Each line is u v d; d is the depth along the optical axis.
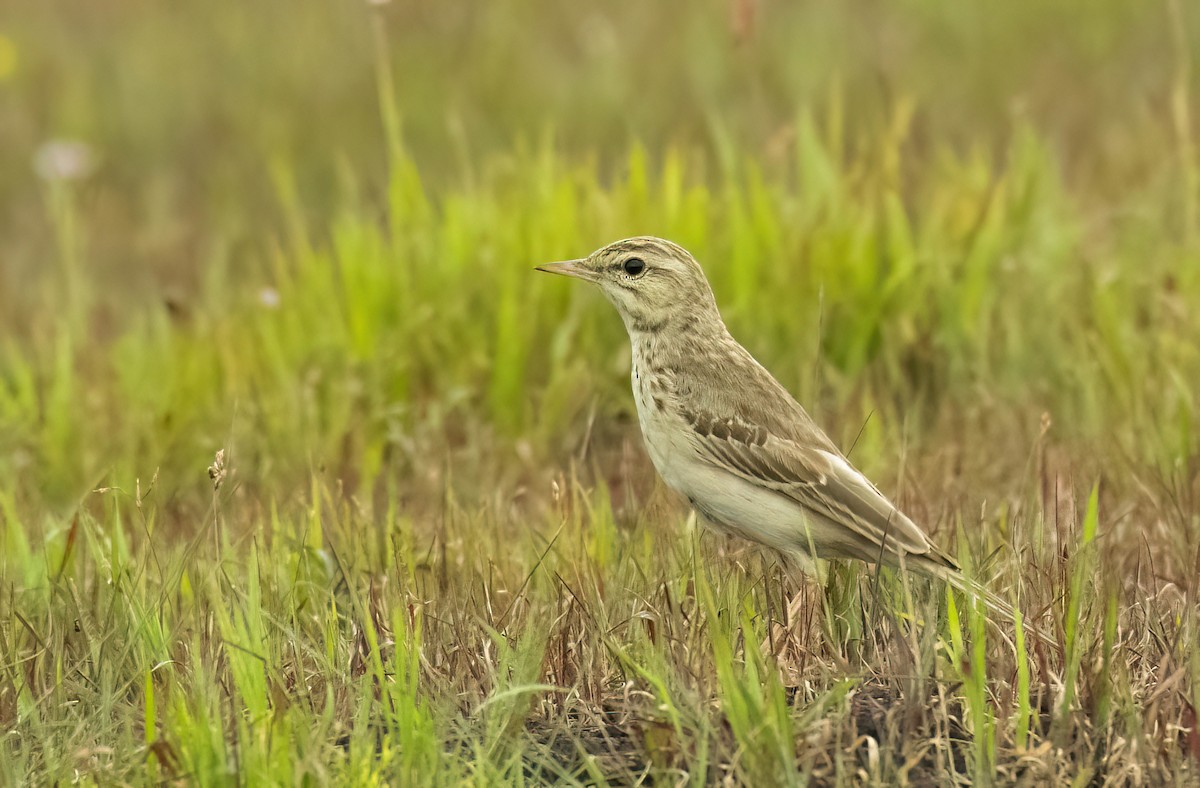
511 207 14.89
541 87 23.41
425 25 26.48
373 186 18.09
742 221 13.91
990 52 23.92
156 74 25.89
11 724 8.22
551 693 8.43
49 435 13.05
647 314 9.90
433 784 7.37
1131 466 10.89
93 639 8.61
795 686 8.32
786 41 24.30
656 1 27.17
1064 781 7.39
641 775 7.62
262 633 8.47
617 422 13.19
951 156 15.83
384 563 9.98
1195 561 9.29
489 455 12.52
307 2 28.36
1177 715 7.79
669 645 8.36
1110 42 24.11
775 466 9.36
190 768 7.45
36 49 27.20
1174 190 15.98
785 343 13.55
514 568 9.70
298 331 14.11
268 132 22.83
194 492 12.37
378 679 8.37
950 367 13.27
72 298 15.48
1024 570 8.97
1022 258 14.16
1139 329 13.36
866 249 13.81
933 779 7.47
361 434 12.58
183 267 19.14
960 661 7.91
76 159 21.28
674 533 9.84
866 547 9.17
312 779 7.25
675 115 21.27
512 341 13.38
